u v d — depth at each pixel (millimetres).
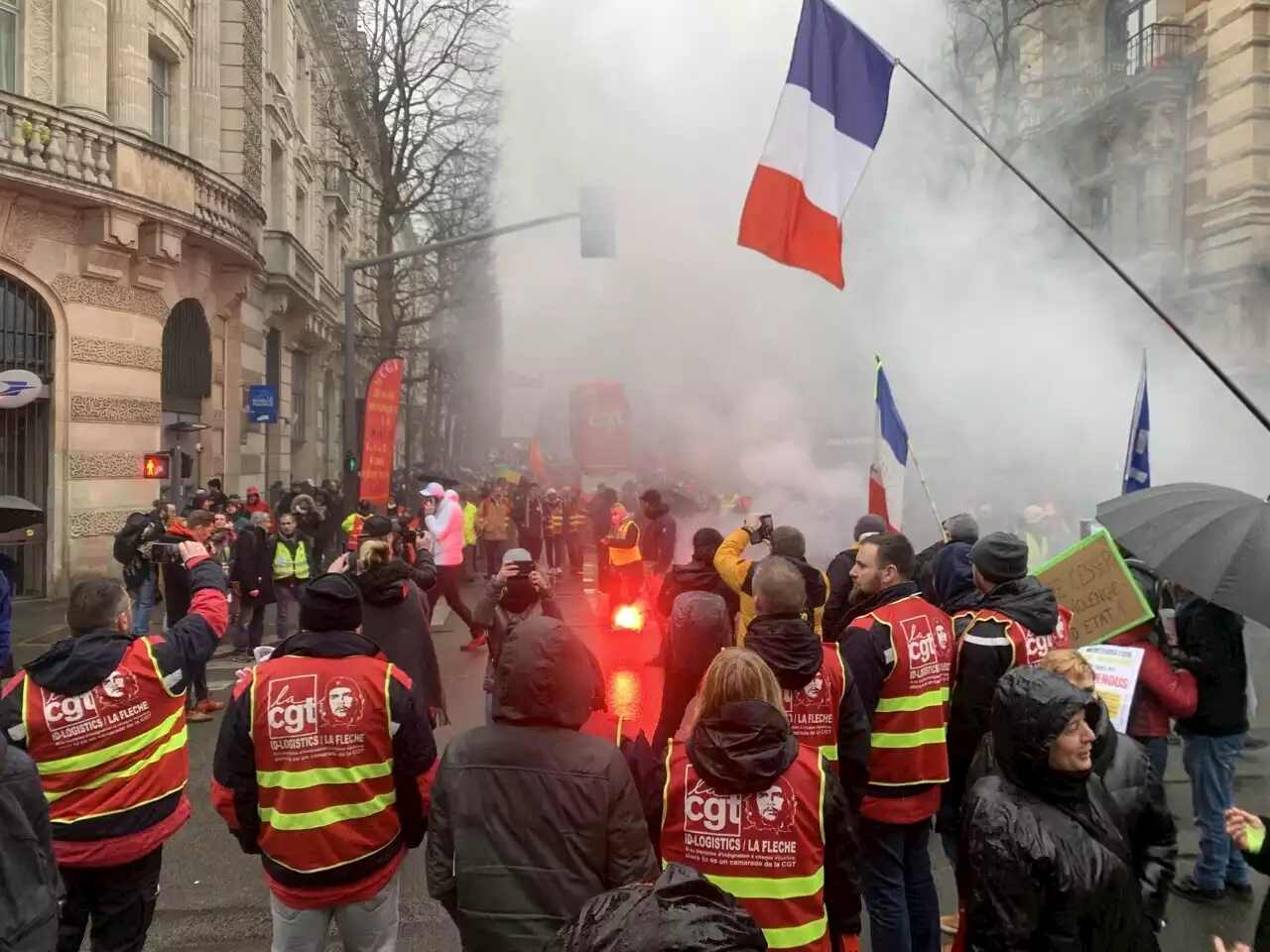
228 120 17047
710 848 2287
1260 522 2850
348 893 2734
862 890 3342
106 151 12453
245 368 18172
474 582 15930
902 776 3270
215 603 3328
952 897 4191
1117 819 2277
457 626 11375
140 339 13719
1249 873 4164
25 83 11789
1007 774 2096
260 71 18391
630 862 2223
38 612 11445
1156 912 2559
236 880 4375
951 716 3510
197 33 15969
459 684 8227
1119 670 3941
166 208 13445
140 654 3055
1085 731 2012
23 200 11812
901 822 3275
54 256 12227
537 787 2229
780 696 2354
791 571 3023
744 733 2234
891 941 3223
